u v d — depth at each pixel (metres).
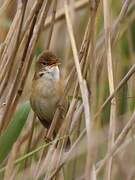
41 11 6.15
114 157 6.06
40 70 6.54
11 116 6.14
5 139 5.75
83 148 6.06
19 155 6.45
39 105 6.46
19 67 6.06
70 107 5.71
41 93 6.43
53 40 7.50
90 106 5.39
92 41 5.50
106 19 5.64
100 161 6.01
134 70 5.25
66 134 5.68
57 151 5.71
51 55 6.57
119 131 6.49
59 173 5.91
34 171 6.10
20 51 6.46
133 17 7.11
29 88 7.13
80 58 5.84
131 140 6.09
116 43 6.06
